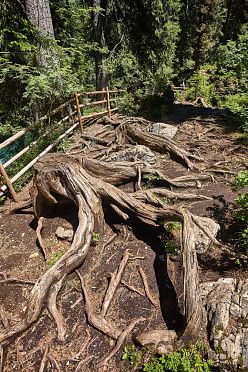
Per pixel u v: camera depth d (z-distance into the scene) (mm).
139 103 11750
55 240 4746
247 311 2945
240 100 11453
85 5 13594
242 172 4160
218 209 4973
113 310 3535
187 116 10633
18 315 3607
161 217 4422
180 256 4086
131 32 13664
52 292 3674
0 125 7766
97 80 13883
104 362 2994
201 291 3373
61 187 4871
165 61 16344
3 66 7625
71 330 3359
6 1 7551
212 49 24766
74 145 8117
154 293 3688
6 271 4273
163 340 3020
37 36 7980
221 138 8227
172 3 17734
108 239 4559
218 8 24781
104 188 4723
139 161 6305
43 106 8203
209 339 2877
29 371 3012
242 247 4098
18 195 6008
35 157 6934
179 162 6820
